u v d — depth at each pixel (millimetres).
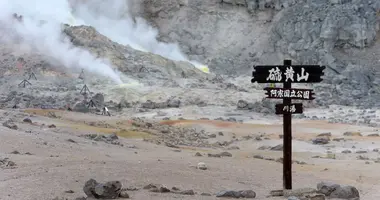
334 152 50625
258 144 57969
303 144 56938
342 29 139500
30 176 22719
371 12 144875
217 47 147125
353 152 50500
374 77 129125
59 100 92875
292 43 140500
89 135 45219
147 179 23688
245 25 150875
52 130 45031
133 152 37375
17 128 40281
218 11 153750
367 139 61281
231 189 23031
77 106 78500
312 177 30125
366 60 136375
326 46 137375
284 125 23062
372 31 141500
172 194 20984
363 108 102312
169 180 24094
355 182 28516
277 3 150750
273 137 64438
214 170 29094
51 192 19922
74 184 21547
